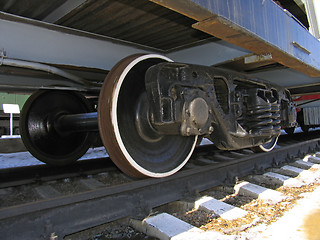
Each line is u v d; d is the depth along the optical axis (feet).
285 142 18.79
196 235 6.08
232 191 9.61
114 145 6.77
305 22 15.47
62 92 11.50
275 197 8.82
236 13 6.72
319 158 15.72
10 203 7.36
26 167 10.36
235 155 14.02
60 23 9.63
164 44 12.79
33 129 10.79
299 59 10.28
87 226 6.13
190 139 8.81
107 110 6.68
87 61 10.52
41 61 9.21
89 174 10.30
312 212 7.82
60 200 5.70
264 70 14.30
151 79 6.97
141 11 8.96
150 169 7.34
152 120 7.29
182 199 8.29
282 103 12.52
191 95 7.14
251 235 6.38
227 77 8.76
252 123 10.09
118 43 11.71
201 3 5.47
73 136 11.62
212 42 11.82
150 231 6.46
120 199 6.77
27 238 5.32
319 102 22.63
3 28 8.39
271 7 8.58
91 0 8.00
